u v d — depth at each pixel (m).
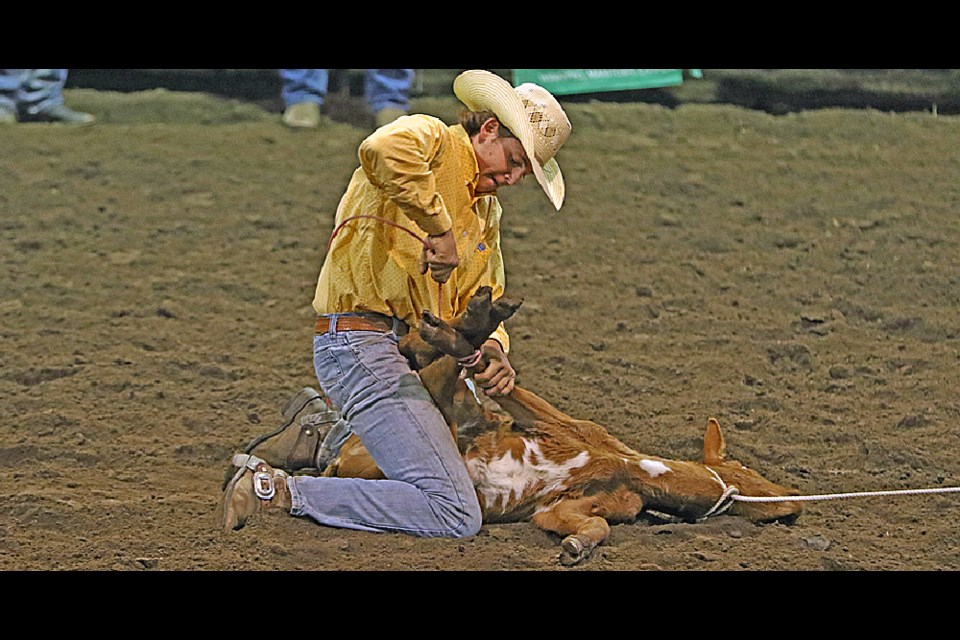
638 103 29.50
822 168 25.52
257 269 20.23
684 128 27.88
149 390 15.38
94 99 29.22
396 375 11.02
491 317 10.62
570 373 16.31
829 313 18.61
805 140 27.33
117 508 11.70
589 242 21.50
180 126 27.83
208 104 29.31
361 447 11.77
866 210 23.17
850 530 11.76
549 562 10.66
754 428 14.69
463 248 11.20
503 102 10.78
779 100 29.95
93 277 19.53
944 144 27.20
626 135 27.33
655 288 19.58
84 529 11.22
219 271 20.06
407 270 10.91
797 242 21.61
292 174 25.05
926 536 11.60
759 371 16.53
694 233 21.98
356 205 10.87
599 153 26.19
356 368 11.04
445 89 30.38
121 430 14.11
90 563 10.43
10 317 17.70
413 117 10.45
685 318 18.39
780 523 11.89
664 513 12.01
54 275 19.53
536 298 19.03
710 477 11.82
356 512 10.99
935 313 18.62
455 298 11.48
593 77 29.70
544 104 11.16
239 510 10.93
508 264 20.42
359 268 10.92
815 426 14.76
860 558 11.00
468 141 10.98
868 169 25.48
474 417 11.64
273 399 15.32
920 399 15.62
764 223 22.53
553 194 11.30
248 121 28.42
